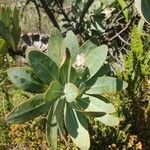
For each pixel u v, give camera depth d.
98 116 0.54
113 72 0.91
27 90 0.52
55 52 0.53
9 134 0.94
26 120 0.52
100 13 0.87
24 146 0.94
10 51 0.58
